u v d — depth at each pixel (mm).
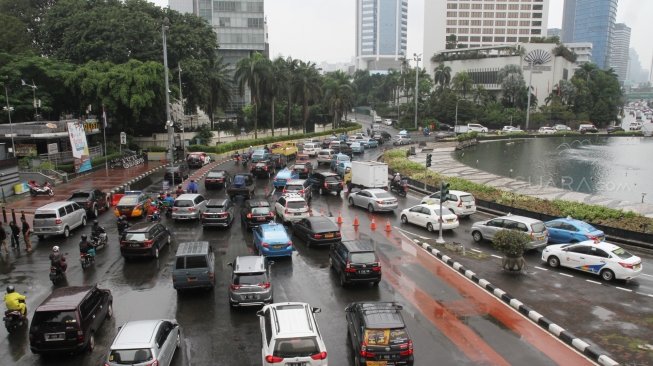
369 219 33156
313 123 105875
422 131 116312
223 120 96375
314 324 13305
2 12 72500
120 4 74688
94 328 15570
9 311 16859
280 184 43562
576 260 22188
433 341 15578
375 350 12875
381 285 20625
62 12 70125
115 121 66938
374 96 171625
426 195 42469
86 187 44375
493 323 16969
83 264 23031
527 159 74500
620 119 152750
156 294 19828
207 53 77375
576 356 14734
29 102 57375
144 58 69125
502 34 191125
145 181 48281
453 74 151500
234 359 14484
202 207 33125
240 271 17812
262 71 78750
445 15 189375
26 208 36094
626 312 17812
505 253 22219
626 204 40469
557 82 140500
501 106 131250
